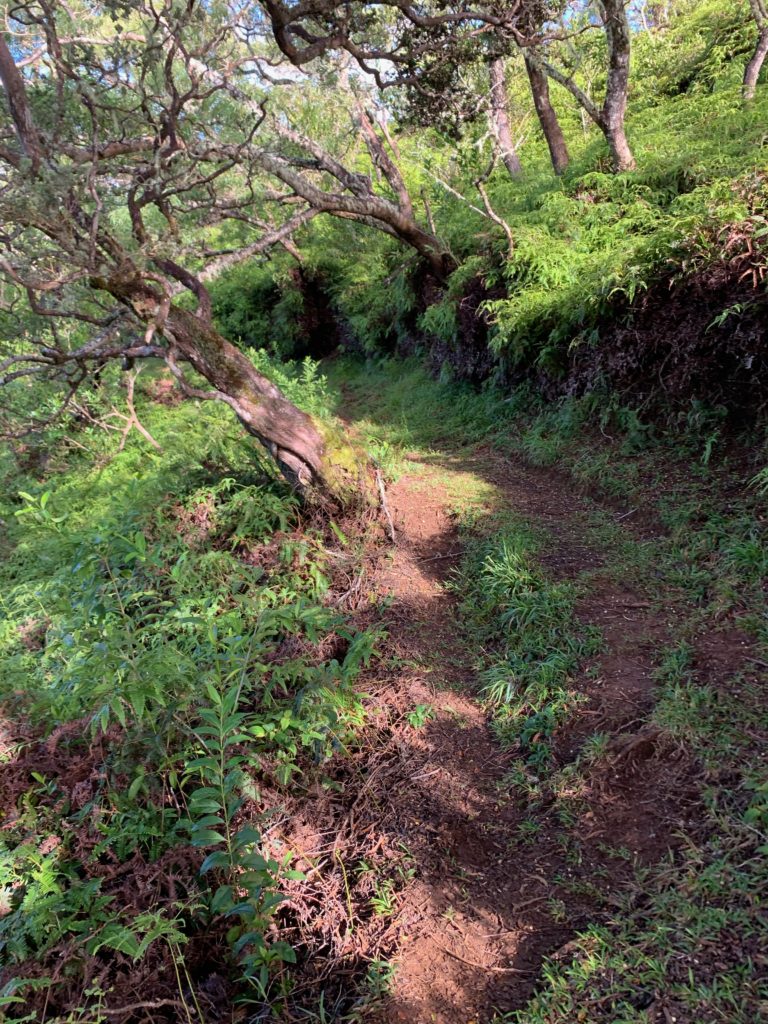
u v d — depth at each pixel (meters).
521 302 6.40
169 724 2.74
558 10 5.98
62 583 4.39
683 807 2.47
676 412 4.95
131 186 3.48
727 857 2.21
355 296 11.86
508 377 7.09
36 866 2.51
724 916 2.04
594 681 3.23
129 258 3.29
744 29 10.14
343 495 4.80
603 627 3.56
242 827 2.44
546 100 8.94
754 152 5.78
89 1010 2.09
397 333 10.76
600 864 2.43
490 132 7.30
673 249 4.82
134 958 2.11
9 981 2.06
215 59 3.46
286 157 6.71
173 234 3.66
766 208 4.62
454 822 2.79
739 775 2.48
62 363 3.60
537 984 2.10
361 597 4.26
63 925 2.26
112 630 3.18
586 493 5.03
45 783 2.79
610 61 7.02
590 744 2.88
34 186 2.74
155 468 6.64
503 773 2.99
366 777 3.08
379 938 2.42
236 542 4.72
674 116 8.96
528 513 4.92
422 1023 2.10
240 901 2.44
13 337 3.48
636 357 5.21
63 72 2.98
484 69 8.20
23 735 3.03
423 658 3.73
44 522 3.94
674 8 14.44
